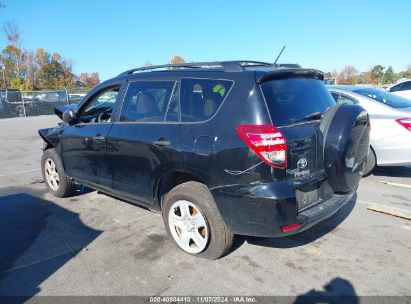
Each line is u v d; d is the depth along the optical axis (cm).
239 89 315
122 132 407
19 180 672
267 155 293
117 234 418
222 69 338
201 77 347
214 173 318
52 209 505
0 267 349
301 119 329
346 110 344
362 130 356
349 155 338
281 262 347
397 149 572
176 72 372
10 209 509
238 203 308
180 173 363
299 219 307
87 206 514
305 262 346
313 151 330
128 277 327
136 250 377
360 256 355
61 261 358
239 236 403
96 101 488
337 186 346
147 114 388
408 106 605
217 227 332
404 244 379
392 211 459
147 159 376
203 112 336
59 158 532
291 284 311
